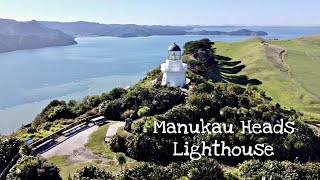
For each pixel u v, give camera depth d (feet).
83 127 149.59
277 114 156.97
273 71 351.25
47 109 188.14
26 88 400.67
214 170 104.47
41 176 96.12
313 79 320.70
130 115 155.53
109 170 109.09
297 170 113.19
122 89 192.03
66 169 110.01
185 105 152.35
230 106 164.76
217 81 302.04
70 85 413.39
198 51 409.69
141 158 121.80
